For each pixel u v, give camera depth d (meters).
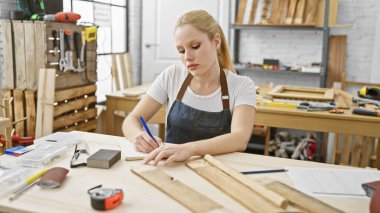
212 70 1.43
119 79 3.54
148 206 0.81
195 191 0.88
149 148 1.18
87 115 2.56
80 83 2.47
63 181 0.93
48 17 2.17
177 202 0.83
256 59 4.30
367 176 1.02
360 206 0.84
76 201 0.82
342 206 0.84
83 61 2.43
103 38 3.81
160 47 4.26
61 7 2.64
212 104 1.43
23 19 2.21
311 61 4.10
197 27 1.25
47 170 0.97
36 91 2.17
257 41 4.26
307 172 1.04
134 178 0.97
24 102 2.20
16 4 2.47
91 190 0.87
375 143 2.87
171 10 4.16
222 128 1.42
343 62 3.95
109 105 2.74
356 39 3.94
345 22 3.95
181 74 1.53
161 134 2.87
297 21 3.74
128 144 1.25
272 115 2.36
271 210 0.78
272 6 3.87
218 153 1.18
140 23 4.35
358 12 3.89
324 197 0.89
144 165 1.06
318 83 4.11
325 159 3.42
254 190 0.87
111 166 1.05
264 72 4.27
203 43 1.27
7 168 1.01
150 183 0.93
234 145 1.21
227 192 0.87
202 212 0.78
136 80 4.37
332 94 2.70
